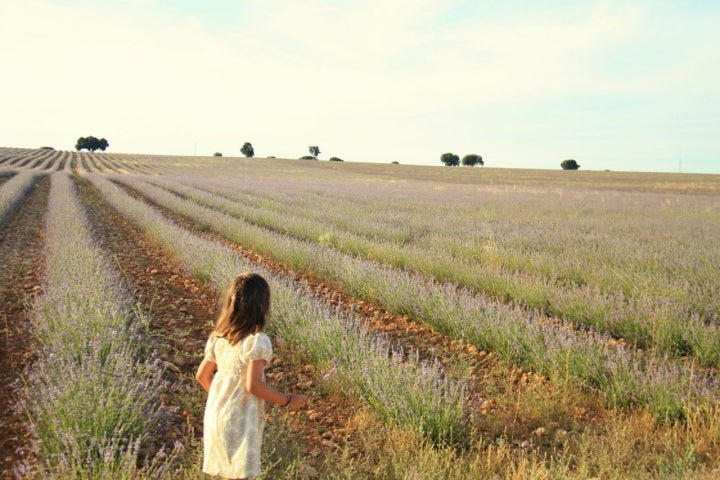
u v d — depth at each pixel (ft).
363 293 32.27
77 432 13.26
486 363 22.36
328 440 15.90
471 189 146.92
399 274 33.40
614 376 18.22
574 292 28.66
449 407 15.89
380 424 16.26
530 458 14.87
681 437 15.29
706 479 12.02
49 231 51.83
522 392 19.08
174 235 47.16
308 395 19.16
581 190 158.81
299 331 22.74
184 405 17.49
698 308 26.25
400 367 17.92
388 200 97.50
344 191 122.11
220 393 10.83
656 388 17.13
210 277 33.50
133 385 15.89
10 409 16.92
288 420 16.66
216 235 58.29
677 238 50.85
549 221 65.31
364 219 62.75
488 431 16.53
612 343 23.07
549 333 21.88
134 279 36.65
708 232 55.21
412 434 15.03
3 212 65.05
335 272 35.22
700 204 100.42
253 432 10.72
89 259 31.37
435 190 136.98
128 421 14.24
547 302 29.17
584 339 21.67
